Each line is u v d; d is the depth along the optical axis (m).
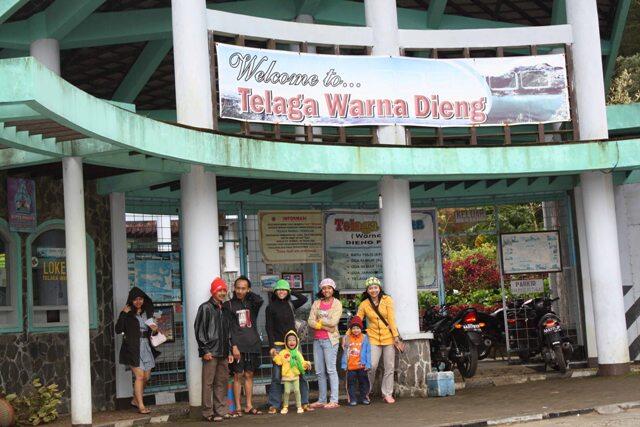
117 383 13.20
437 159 12.96
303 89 12.68
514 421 10.17
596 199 14.17
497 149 13.24
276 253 15.26
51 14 13.12
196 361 11.79
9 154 10.54
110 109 9.23
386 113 13.09
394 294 13.27
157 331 12.64
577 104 13.98
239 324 11.97
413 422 10.25
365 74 13.05
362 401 12.47
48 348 12.34
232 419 11.44
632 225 15.87
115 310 13.32
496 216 16.59
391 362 12.57
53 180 12.73
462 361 15.09
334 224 15.68
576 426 9.50
